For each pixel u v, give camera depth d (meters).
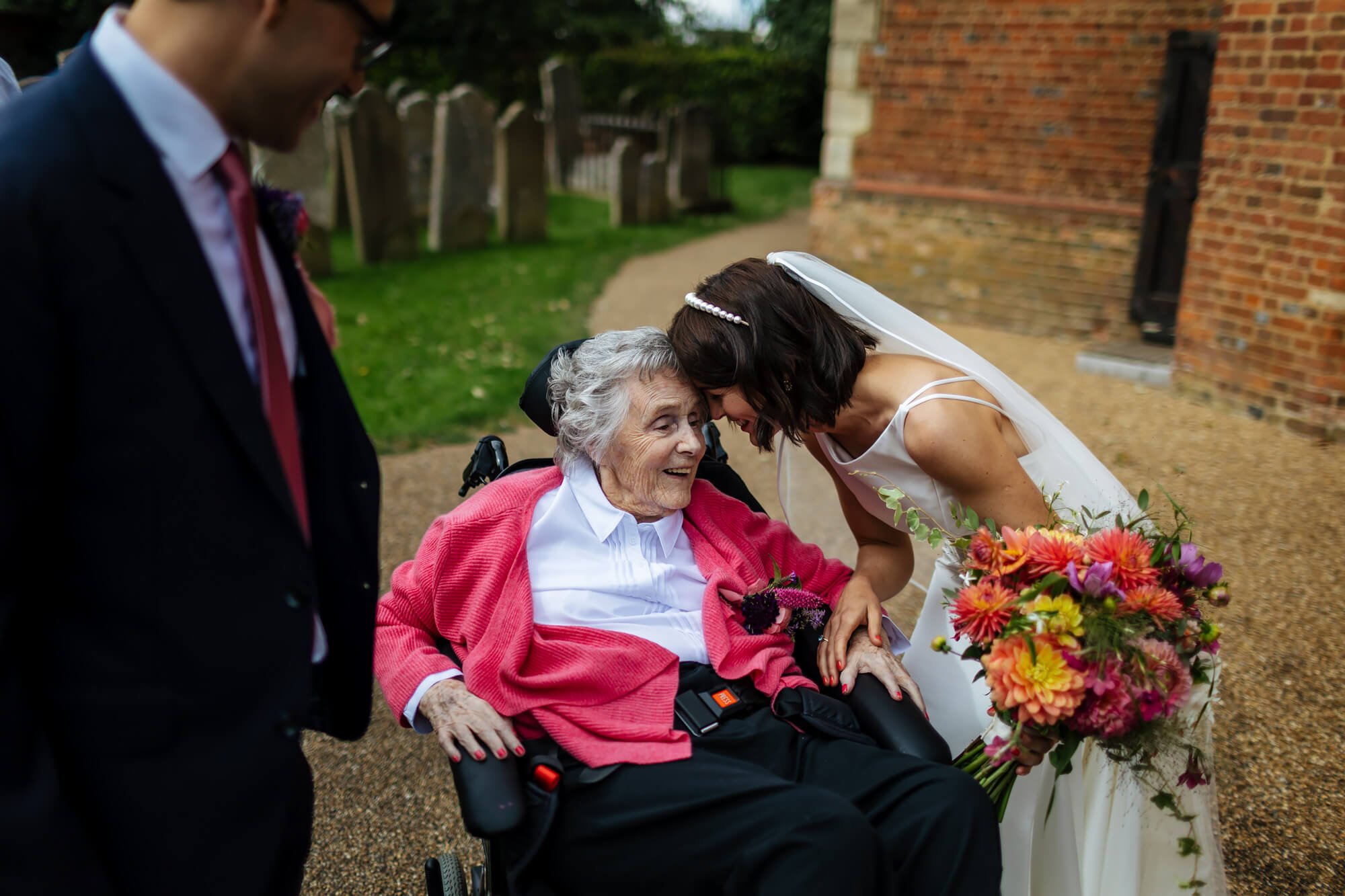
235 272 1.33
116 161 1.18
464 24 16.06
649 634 2.05
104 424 1.21
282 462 1.33
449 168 9.62
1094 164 7.23
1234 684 3.22
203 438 1.25
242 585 1.30
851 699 2.04
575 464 2.13
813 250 8.43
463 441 5.38
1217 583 1.71
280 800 1.38
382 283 8.47
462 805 1.73
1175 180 6.74
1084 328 7.44
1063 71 7.15
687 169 12.91
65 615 1.27
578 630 2.02
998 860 1.68
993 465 1.92
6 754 1.18
